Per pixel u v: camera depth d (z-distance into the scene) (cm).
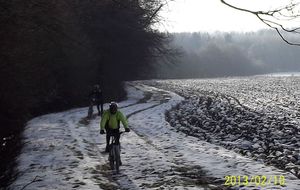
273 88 5972
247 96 4384
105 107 3275
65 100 3262
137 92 5347
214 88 6241
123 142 1608
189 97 4425
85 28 2270
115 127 1150
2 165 1370
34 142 1622
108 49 3856
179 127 2056
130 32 3775
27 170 1164
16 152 1505
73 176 1081
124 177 1084
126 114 2705
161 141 1638
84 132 1877
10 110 1889
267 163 1203
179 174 1091
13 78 1695
